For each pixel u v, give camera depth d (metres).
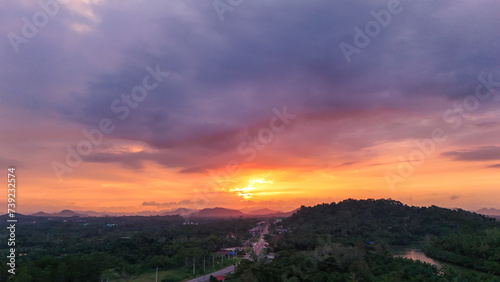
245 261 78.38
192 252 102.06
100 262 76.25
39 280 61.97
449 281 67.81
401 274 73.12
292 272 68.75
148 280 83.69
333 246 87.44
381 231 185.12
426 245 150.00
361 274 72.06
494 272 88.38
